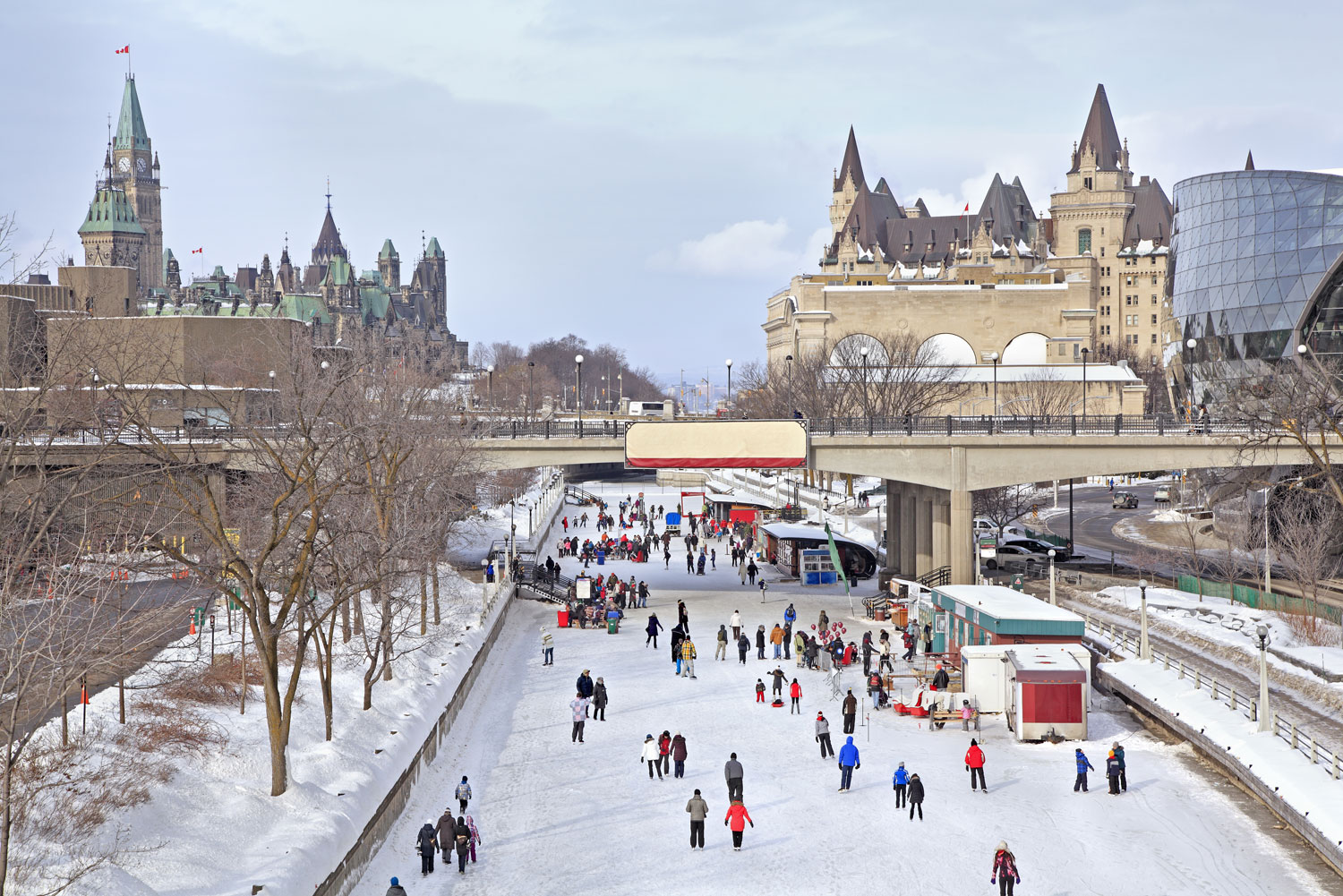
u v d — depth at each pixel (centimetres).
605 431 7756
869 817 3731
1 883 2216
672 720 4959
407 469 5566
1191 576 7262
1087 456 7119
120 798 2938
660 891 3194
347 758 3750
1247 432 6994
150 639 2878
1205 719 4309
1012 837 3534
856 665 5981
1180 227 13550
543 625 7325
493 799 4025
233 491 5797
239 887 2711
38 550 3158
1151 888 3150
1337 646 5384
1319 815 3325
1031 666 4666
